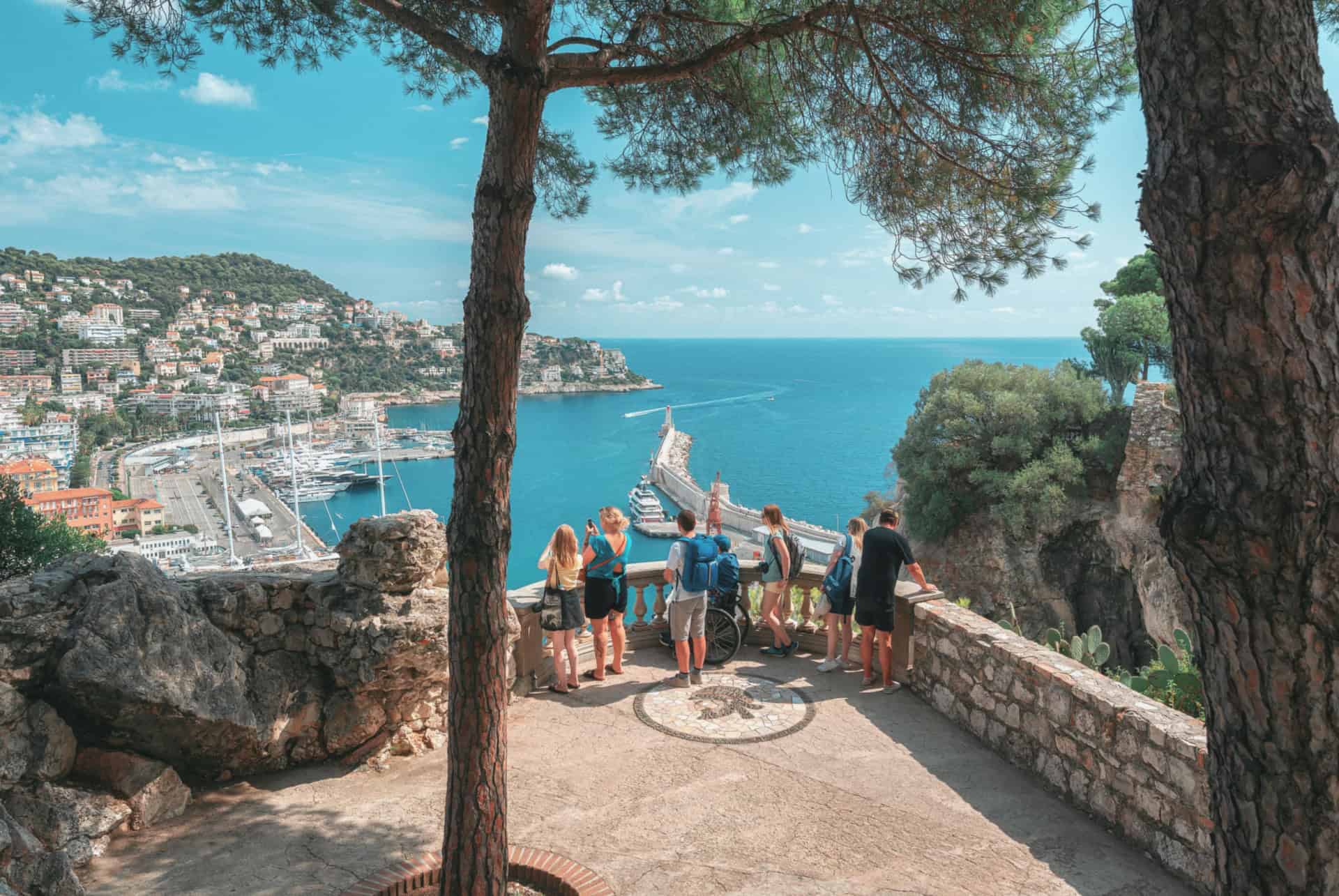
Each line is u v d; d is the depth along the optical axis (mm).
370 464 172875
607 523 6820
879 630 6504
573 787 5098
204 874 4109
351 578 5438
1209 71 1822
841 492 125438
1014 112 4539
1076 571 30938
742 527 83938
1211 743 2082
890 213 5148
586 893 3922
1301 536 1801
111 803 4398
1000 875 4168
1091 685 4863
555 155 5957
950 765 5438
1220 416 1896
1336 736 1849
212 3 4938
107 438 190000
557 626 6402
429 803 4930
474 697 3475
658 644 7836
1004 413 32094
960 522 33375
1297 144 1722
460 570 3459
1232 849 2021
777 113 5535
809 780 5203
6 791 4059
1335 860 1857
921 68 4621
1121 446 30438
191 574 5520
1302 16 1812
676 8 4949
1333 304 1791
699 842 4469
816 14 4219
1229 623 1942
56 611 4359
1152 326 33344
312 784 5164
